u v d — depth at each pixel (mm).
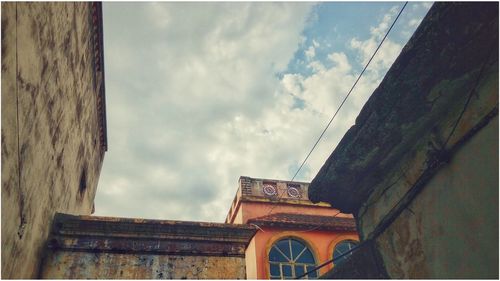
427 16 3250
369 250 4762
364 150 4367
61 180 6242
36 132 4477
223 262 6145
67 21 5312
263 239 12188
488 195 3145
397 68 3568
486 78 3303
